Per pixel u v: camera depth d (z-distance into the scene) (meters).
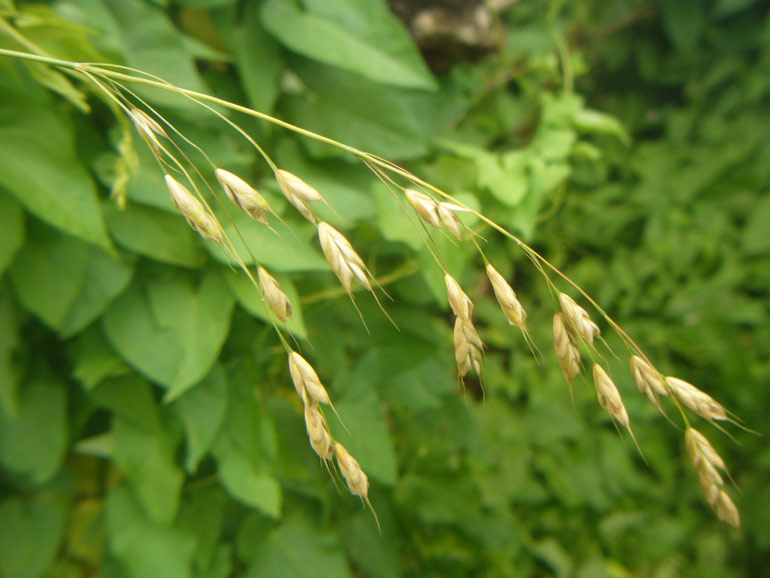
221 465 0.26
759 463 0.48
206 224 0.13
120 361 0.24
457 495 0.37
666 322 0.54
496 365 0.52
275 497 0.26
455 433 0.37
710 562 0.48
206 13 0.26
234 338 0.26
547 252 0.56
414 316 0.31
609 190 0.57
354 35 0.25
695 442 0.15
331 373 0.29
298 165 0.26
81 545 0.28
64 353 0.26
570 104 0.33
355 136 0.27
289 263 0.22
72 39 0.20
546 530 0.48
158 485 0.25
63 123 0.20
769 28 0.51
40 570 0.26
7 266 0.20
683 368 0.53
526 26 0.49
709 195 0.54
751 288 0.52
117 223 0.22
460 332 0.14
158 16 0.23
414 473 0.37
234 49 0.25
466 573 0.42
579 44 0.55
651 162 0.57
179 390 0.22
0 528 0.26
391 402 0.32
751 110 0.54
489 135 0.44
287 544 0.30
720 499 0.16
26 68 0.20
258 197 0.13
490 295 0.53
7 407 0.23
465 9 0.39
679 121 0.57
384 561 0.34
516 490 0.47
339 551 0.30
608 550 0.48
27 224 0.22
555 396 0.51
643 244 0.55
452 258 0.25
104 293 0.23
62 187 0.20
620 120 0.59
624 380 0.52
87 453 0.28
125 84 0.21
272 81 0.25
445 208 0.14
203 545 0.28
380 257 0.30
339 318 0.30
